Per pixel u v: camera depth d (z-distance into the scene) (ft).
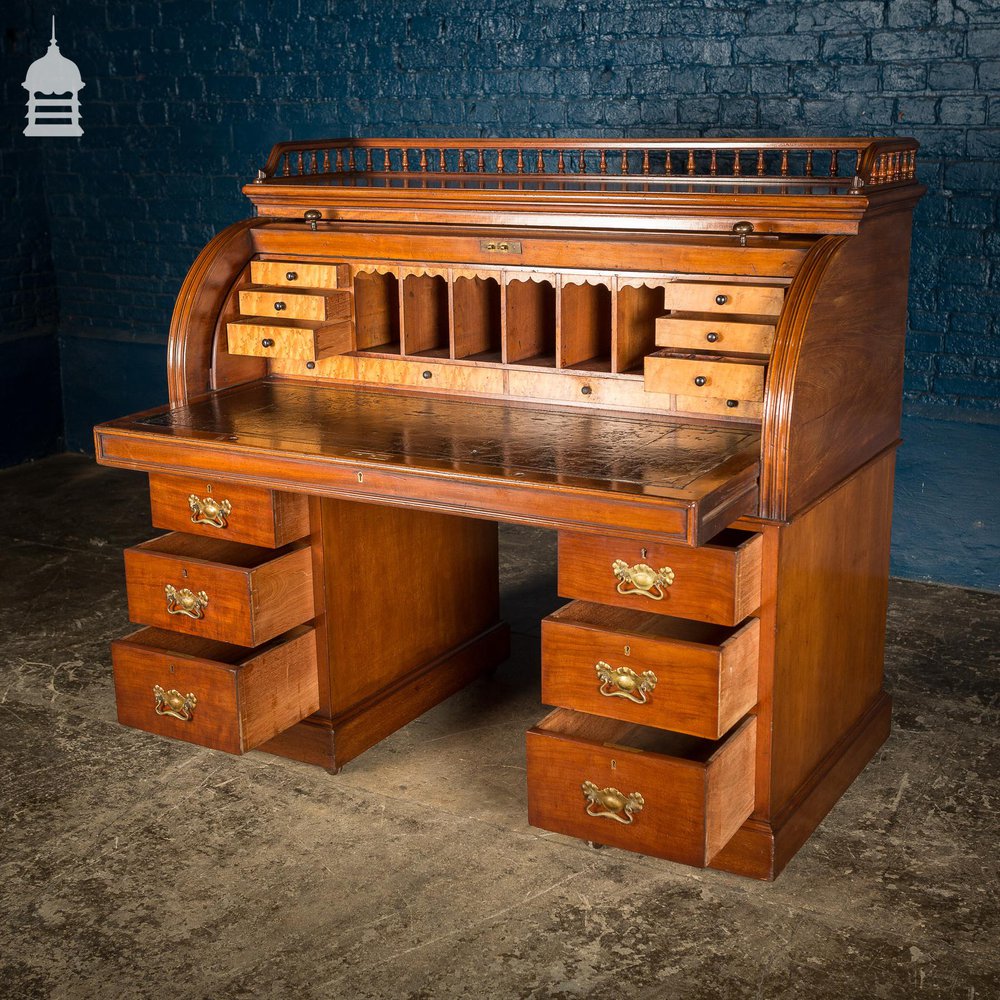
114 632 14.69
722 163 16.65
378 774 11.32
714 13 16.20
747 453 9.41
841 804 10.71
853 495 10.44
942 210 15.33
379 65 18.72
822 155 15.92
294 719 10.99
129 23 20.56
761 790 9.53
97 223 21.84
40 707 12.73
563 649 9.36
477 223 11.05
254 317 11.89
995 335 15.33
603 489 8.65
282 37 19.35
